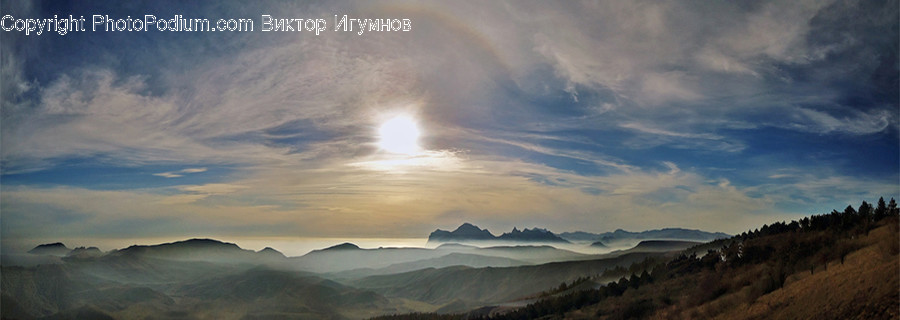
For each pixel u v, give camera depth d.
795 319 29.61
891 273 27.41
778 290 37.91
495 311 100.50
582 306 65.38
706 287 49.78
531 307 73.94
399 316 151.75
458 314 114.62
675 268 67.12
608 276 97.50
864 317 24.78
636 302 55.34
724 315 37.97
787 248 51.19
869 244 40.31
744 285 45.31
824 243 48.06
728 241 75.94
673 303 50.88
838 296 28.78
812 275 37.72
